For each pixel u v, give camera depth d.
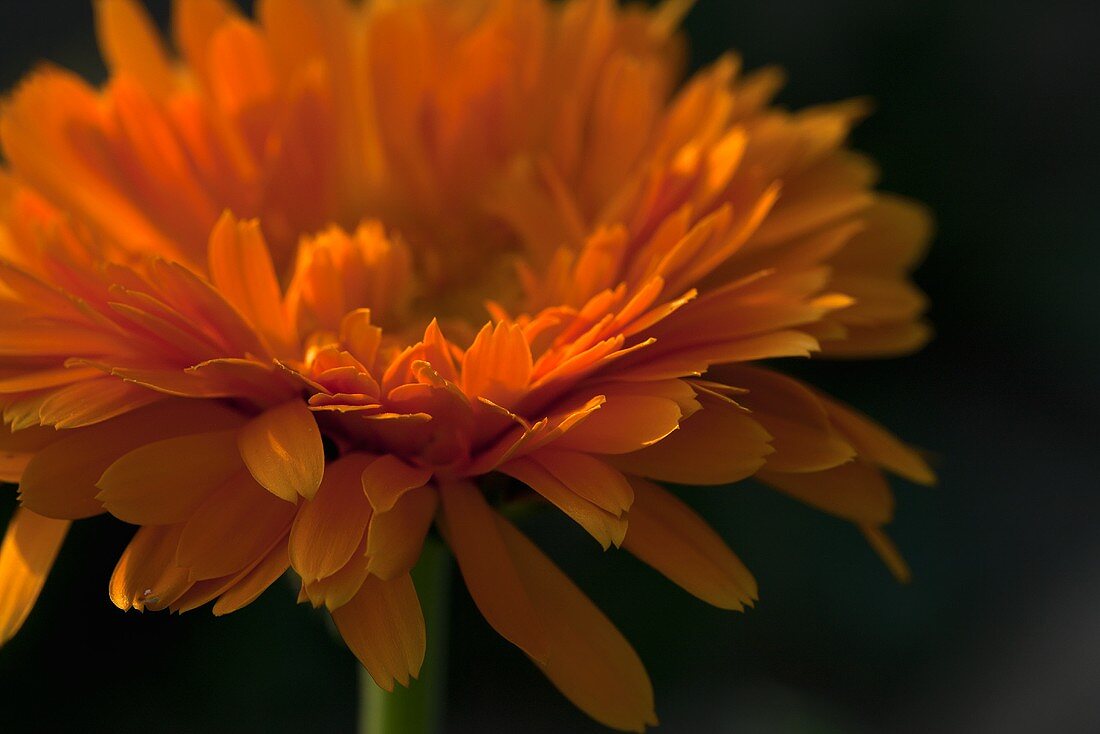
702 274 0.22
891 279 0.24
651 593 0.45
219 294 0.21
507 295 0.24
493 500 0.22
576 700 0.21
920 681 0.46
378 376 0.21
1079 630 0.47
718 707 0.45
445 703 0.46
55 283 0.21
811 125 0.23
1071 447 0.54
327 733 0.43
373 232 0.22
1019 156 0.57
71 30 0.51
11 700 0.41
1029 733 0.44
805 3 0.55
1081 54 0.59
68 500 0.21
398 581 0.20
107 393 0.21
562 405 0.21
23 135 0.23
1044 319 0.56
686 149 0.22
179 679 0.43
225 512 0.21
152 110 0.23
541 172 0.24
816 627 0.46
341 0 0.24
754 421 0.21
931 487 0.52
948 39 0.56
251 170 0.23
